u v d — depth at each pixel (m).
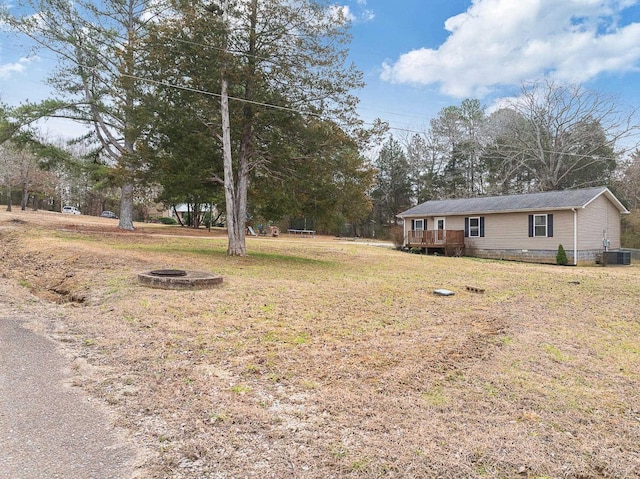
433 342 5.04
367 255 17.17
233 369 3.93
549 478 2.37
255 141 12.92
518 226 19.58
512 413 3.22
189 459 2.42
